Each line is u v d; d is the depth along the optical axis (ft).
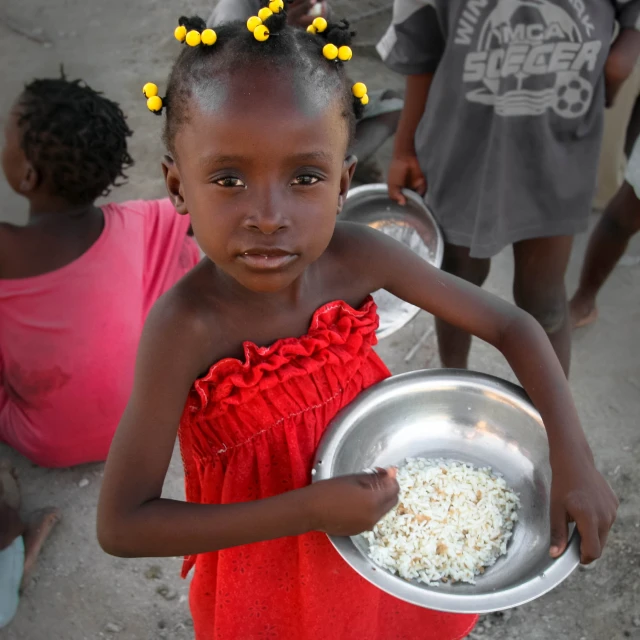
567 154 6.91
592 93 6.64
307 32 3.56
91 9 17.40
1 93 14.47
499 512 4.98
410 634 6.09
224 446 4.43
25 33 16.55
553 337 8.24
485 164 6.91
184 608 7.48
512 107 6.54
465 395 5.12
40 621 7.38
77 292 7.52
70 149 7.04
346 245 4.48
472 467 5.19
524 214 7.09
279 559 4.93
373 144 12.10
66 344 7.63
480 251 7.19
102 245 7.66
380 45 7.57
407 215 8.32
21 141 7.08
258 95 3.17
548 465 4.89
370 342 4.71
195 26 3.46
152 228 8.30
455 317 4.74
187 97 3.31
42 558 7.91
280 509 4.00
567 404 4.51
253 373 4.13
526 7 6.18
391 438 5.24
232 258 3.44
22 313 7.50
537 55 6.32
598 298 10.64
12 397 8.36
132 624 7.36
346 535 4.18
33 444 8.40
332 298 4.43
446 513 4.92
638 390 9.41
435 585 4.67
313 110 3.25
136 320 7.97
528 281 7.87
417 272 4.65
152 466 3.96
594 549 4.14
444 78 6.91
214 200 3.34
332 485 4.04
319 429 4.66
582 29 6.26
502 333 4.73
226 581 4.96
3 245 7.32
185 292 3.99
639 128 10.46
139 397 3.93
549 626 7.22
